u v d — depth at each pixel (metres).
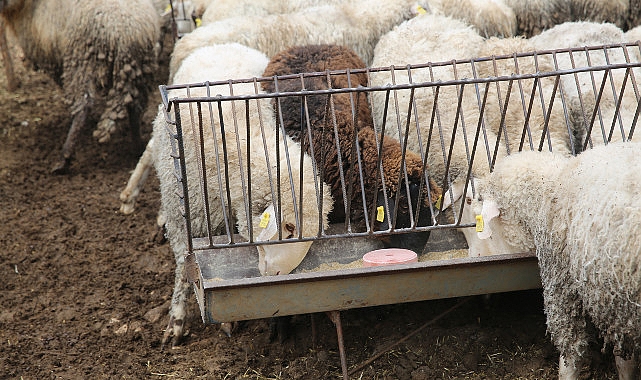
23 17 7.52
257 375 4.64
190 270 4.10
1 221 6.67
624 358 3.71
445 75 5.75
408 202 4.52
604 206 3.55
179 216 4.95
